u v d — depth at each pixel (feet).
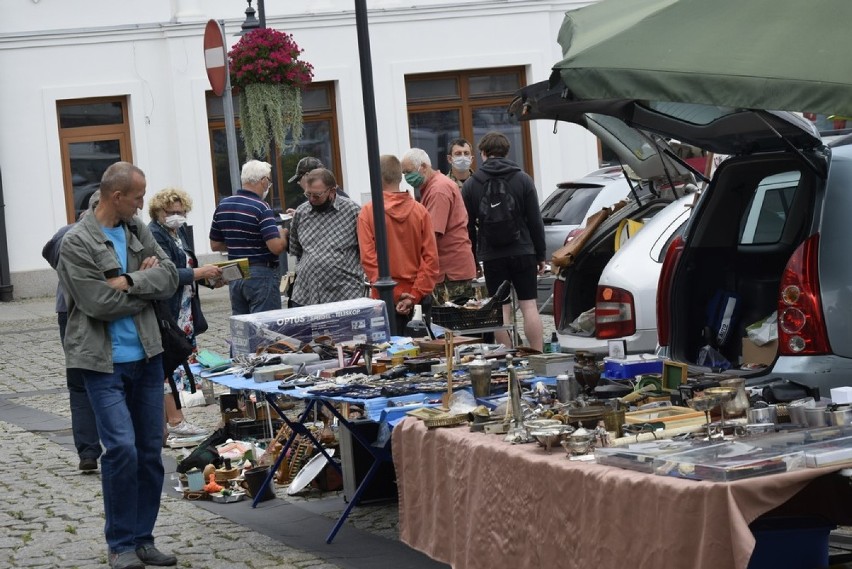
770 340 21.34
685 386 17.47
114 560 20.79
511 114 24.79
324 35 71.20
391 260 31.30
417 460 18.52
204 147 69.97
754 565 15.70
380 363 23.61
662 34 17.30
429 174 33.99
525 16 73.20
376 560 20.83
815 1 16.48
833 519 15.70
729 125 21.80
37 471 29.14
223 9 70.54
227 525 23.75
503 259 33.86
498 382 20.24
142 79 69.51
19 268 68.08
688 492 12.96
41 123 68.28
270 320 26.30
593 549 14.23
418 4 71.97
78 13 68.69
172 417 31.45
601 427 16.11
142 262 21.15
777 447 14.08
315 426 27.58
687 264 23.41
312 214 32.24
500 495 16.07
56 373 44.50
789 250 23.00
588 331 29.32
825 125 33.73
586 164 74.43
